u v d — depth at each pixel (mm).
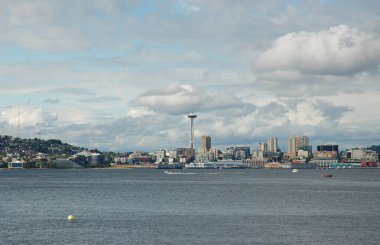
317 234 107438
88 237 103625
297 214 140500
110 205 166875
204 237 103812
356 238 103188
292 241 100188
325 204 169750
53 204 171500
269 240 101000
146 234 106938
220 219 129250
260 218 131125
